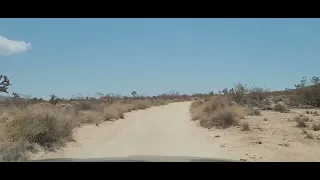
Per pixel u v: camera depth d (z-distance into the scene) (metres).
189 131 19.95
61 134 14.40
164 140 16.34
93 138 16.27
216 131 19.27
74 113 22.02
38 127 13.07
